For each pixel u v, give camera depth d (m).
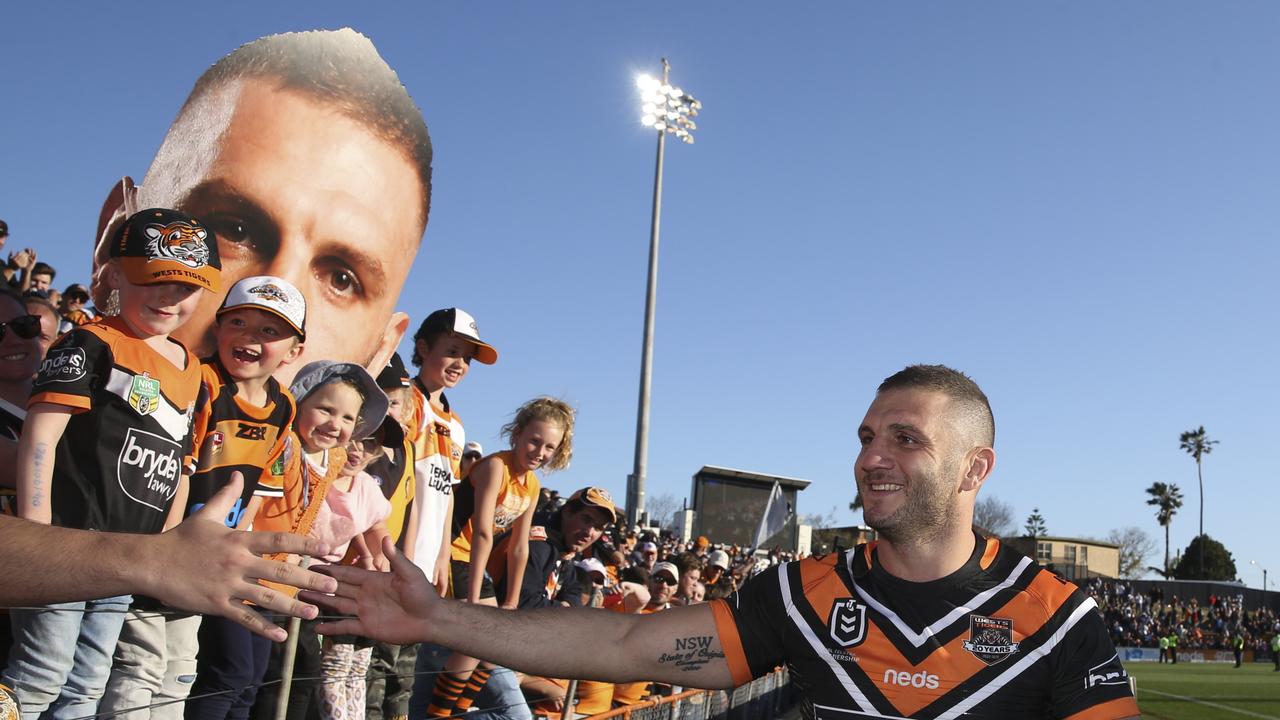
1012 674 2.24
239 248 5.42
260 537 1.72
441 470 5.09
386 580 2.32
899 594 2.32
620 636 2.42
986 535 2.51
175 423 3.23
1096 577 62.00
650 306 18.81
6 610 3.13
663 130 19.83
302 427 3.95
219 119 5.39
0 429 3.39
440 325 5.29
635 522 17.86
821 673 2.36
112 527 3.03
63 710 2.94
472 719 5.32
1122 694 2.23
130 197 5.08
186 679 3.38
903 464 2.32
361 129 5.92
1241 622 53.06
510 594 5.62
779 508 21.89
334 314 5.84
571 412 5.57
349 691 4.23
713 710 8.60
